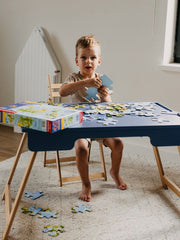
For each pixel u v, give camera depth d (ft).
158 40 10.28
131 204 7.73
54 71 11.89
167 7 9.95
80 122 6.42
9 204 7.03
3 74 13.70
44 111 6.25
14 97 13.60
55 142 6.15
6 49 13.41
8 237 6.40
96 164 9.95
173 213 7.40
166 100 10.53
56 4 11.84
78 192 8.23
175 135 6.52
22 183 6.21
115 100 11.50
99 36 11.29
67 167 9.67
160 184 8.79
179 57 10.70
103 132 6.26
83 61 8.31
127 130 6.33
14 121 6.06
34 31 12.21
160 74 10.45
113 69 11.29
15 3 12.74
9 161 9.95
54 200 7.80
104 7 10.96
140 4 10.36
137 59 10.77
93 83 7.66
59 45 12.08
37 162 9.89
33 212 7.18
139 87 10.94
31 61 12.48
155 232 6.67
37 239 6.35
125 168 9.69
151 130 6.41
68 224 6.86
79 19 11.51
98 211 7.39
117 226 6.84
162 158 10.54
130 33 10.71
